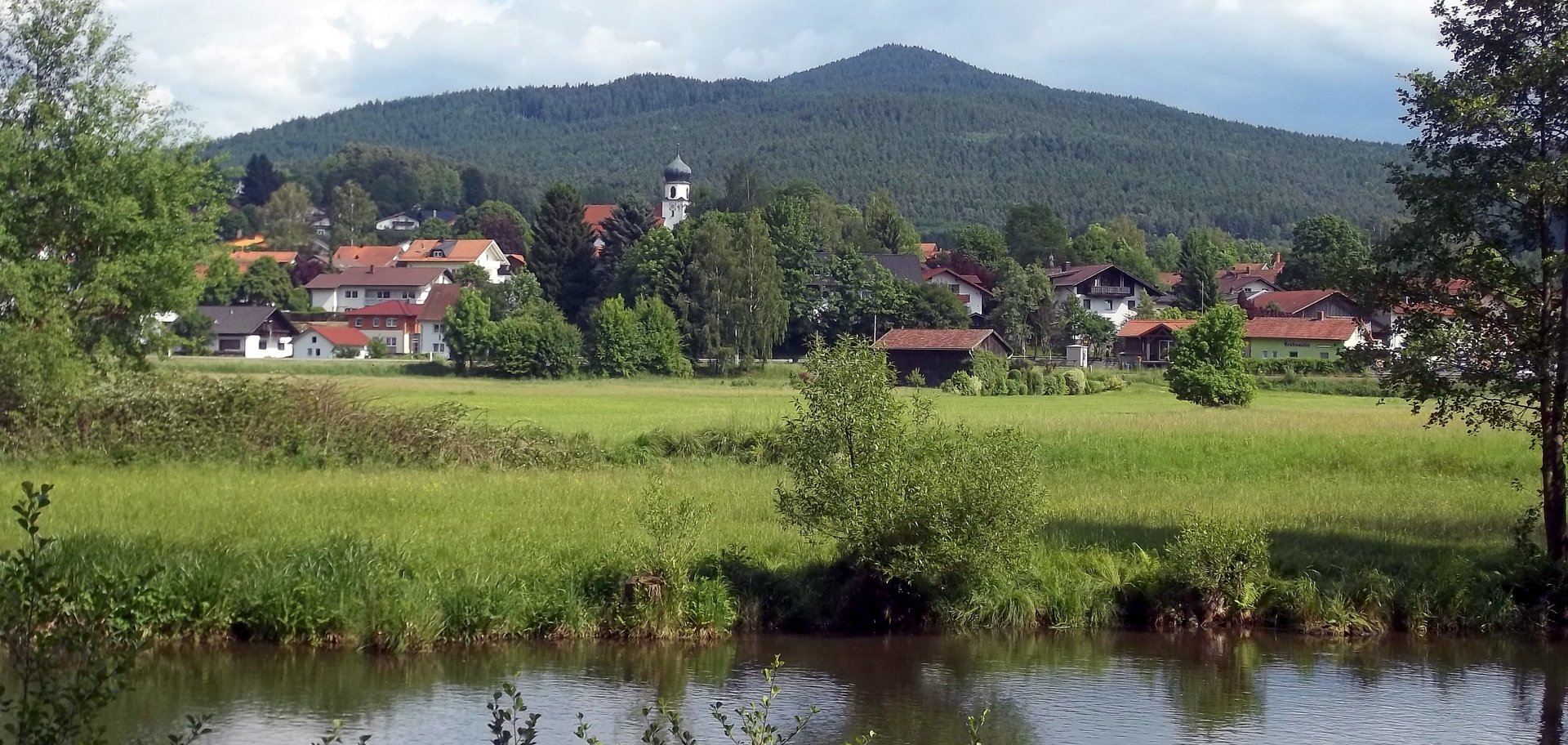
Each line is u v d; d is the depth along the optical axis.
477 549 20.44
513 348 103.56
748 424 40.22
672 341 110.81
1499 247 21.11
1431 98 20.59
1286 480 32.38
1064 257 184.75
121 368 35.94
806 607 19.67
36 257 36.25
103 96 38.25
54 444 30.88
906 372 104.44
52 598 9.22
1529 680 17.81
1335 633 20.05
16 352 31.38
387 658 17.75
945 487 19.19
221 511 23.17
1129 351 124.44
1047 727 15.68
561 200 137.88
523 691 16.52
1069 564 21.08
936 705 16.39
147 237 38.19
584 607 18.95
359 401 34.50
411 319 148.50
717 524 23.27
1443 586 20.50
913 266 148.38
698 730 15.14
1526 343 20.70
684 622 19.05
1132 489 30.14
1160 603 20.39
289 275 171.50
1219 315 67.69
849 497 19.47
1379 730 15.73
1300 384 85.12
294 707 15.66
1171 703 16.64
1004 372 88.88
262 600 18.16
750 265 116.31
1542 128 20.44
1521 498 28.86
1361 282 21.86
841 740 14.98
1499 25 20.64
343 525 22.05
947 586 20.00
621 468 33.59
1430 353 20.86
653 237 128.75
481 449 33.50
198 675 16.78
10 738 9.01
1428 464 34.81
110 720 15.04
